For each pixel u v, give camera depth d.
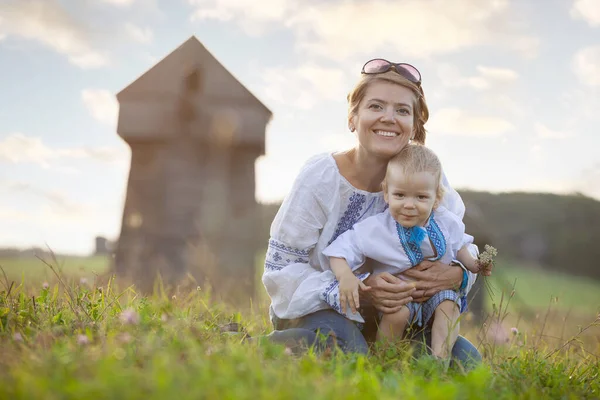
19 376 2.17
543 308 5.45
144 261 7.29
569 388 3.23
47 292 3.79
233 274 7.41
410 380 2.59
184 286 5.41
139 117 7.52
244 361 2.50
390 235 3.67
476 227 7.24
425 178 3.58
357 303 3.51
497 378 3.03
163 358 2.34
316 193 3.75
